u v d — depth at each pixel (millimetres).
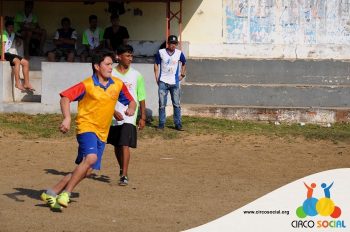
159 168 27562
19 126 35594
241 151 31438
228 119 38062
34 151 30688
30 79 40500
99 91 20594
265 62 42156
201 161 29188
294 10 43594
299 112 37875
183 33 44000
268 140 33844
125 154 24266
